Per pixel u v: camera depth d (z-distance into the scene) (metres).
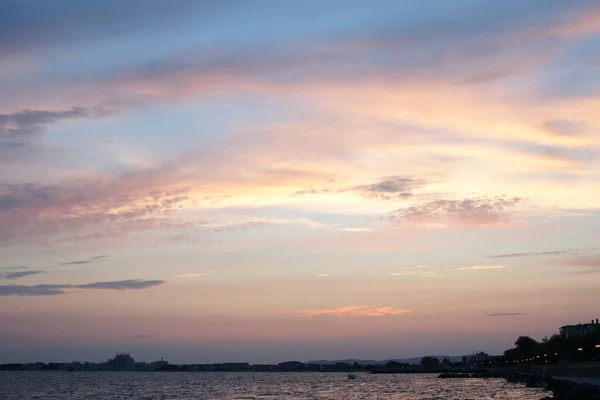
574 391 100.56
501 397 152.00
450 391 196.75
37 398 192.12
